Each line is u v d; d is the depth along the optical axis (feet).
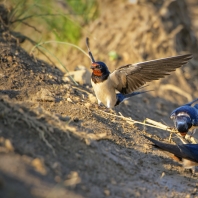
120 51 60.23
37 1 49.83
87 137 32.68
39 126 31.22
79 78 44.32
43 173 27.14
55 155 29.81
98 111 38.73
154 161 35.14
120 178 31.04
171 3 64.23
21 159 27.43
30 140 29.89
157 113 49.57
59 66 54.54
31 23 58.34
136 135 37.81
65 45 59.21
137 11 63.26
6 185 24.72
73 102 37.88
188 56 35.17
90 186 28.66
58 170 28.30
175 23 64.13
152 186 31.96
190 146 36.06
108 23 62.85
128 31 61.82
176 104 54.13
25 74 39.32
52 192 25.72
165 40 61.67
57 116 33.60
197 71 61.82
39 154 29.01
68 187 27.25
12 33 45.62
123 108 44.34
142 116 45.78
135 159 34.12
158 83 56.85
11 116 31.14
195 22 69.51
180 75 59.41
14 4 47.06
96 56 59.16
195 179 34.83
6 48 41.52
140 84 36.73
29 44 54.65
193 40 64.90
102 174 30.40
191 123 43.16
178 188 33.06
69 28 60.08
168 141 40.47
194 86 59.41
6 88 36.40
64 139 31.65
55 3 59.16
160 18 62.85
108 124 37.11
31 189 25.35
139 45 60.54
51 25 57.72
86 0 63.93
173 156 36.11
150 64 35.32
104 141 33.99
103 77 36.94
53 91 38.55
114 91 37.60
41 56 55.36
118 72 36.40
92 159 31.22
